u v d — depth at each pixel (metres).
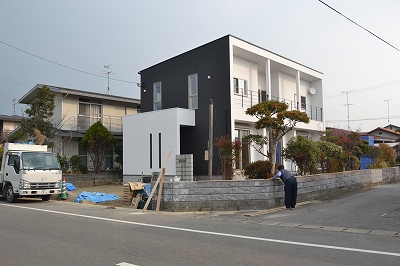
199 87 19.59
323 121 26.39
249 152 20.28
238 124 19.98
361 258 5.88
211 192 11.85
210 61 19.20
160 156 19.12
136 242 7.03
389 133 49.00
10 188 14.71
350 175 17.30
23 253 6.20
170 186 11.88
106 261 5.68
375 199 13.95
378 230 8.42
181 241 7.14
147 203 11.93
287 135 23.44
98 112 26.78
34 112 21.17
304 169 15.08
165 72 21.58
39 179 14.48
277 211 11.49
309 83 27.38
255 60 21.17
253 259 5.79
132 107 29.22
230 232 8.13
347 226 8.91
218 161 18.12
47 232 8.05
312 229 8.58
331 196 15.27
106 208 12.68
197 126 19.44
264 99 23.44
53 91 23.61
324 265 5.46
